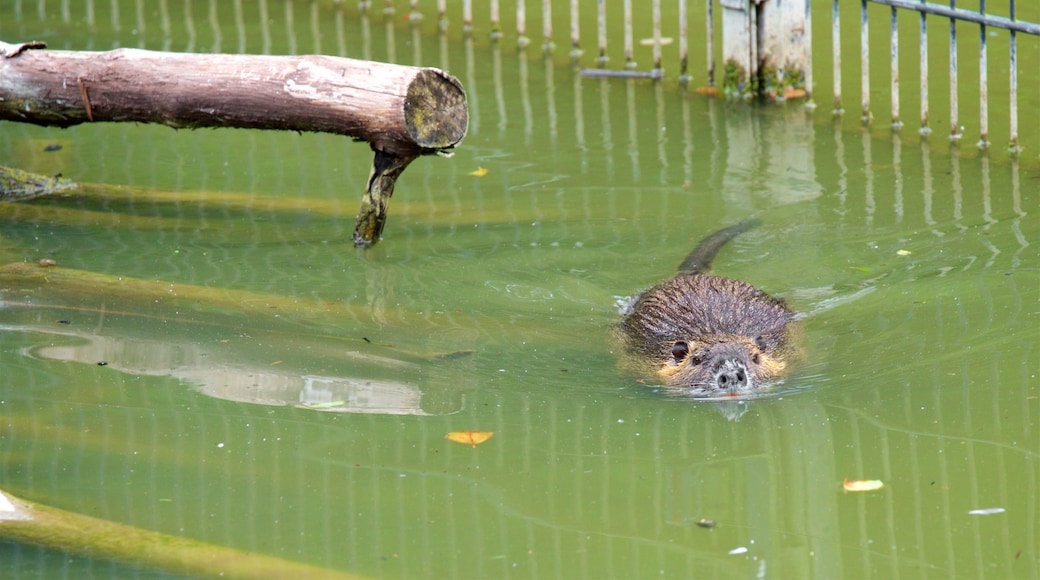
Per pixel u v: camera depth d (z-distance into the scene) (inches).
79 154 659.4
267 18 860.0
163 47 787.4
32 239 540.7
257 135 694.5
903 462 343.0
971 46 758.5
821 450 354.0
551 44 800.9
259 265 510.9
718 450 358.0
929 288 462.9
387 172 505.7
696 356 415.8
